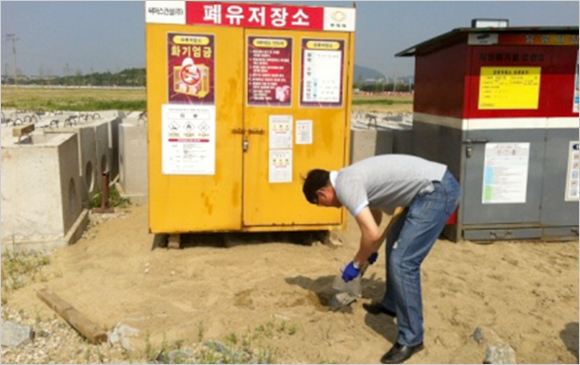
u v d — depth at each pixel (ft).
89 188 25.70
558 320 14.84
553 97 20.67
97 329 13.35
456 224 20.99
